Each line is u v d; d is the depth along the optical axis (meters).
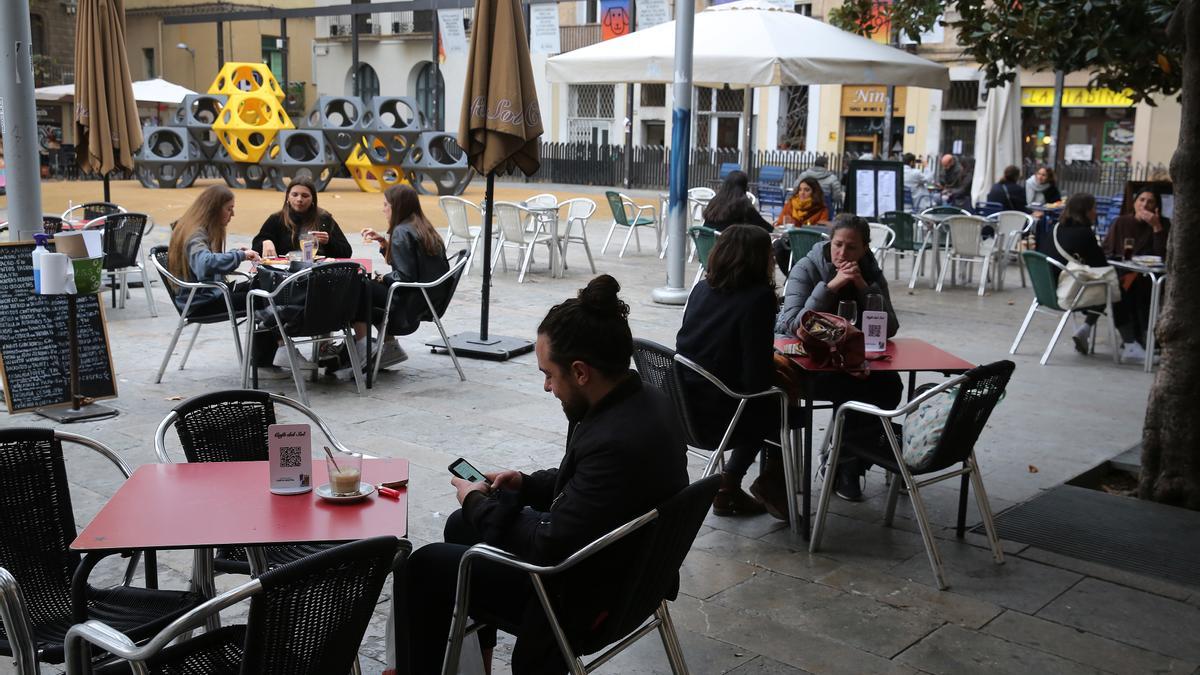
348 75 41.78
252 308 7.03
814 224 11.51
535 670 3.00
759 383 4.74
